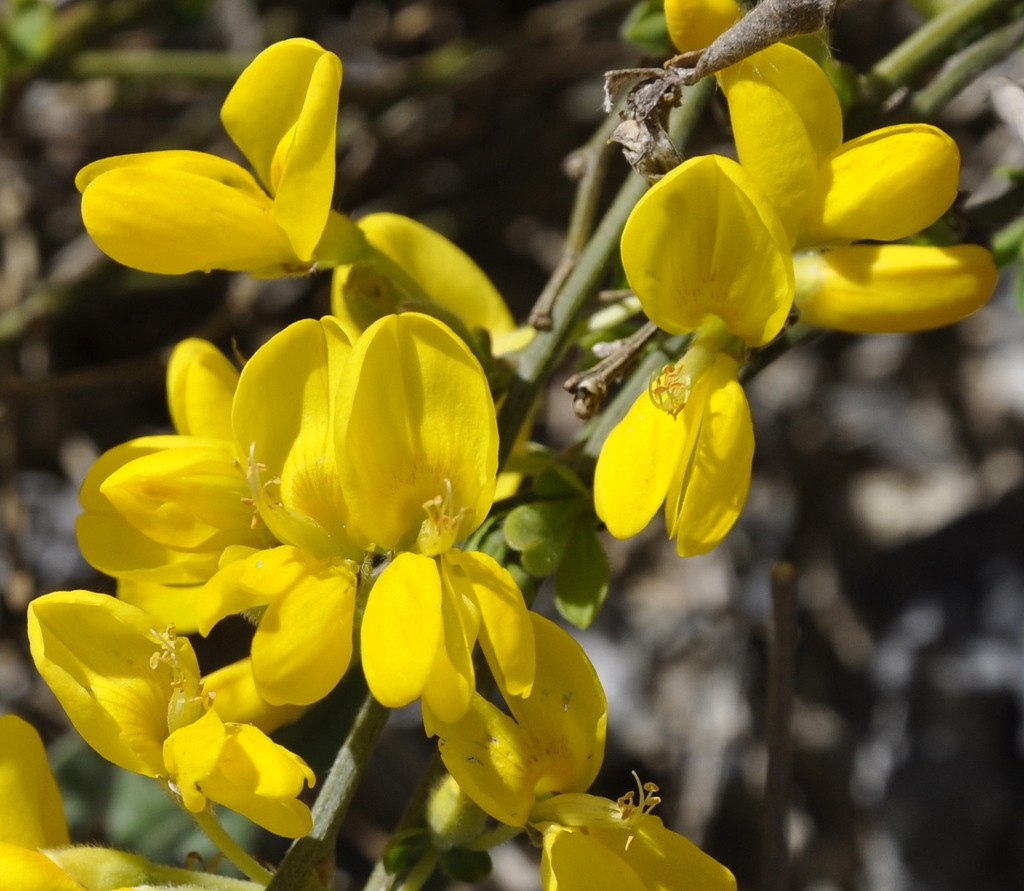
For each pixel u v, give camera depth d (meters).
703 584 0.18
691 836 0.17
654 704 0.18
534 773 0.09
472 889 0.17
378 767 0.17
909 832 0.18
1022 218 0.13
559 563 0.10
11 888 0.09
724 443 0.09
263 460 0.09
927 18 0.12
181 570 0.09
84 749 0.14
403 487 0.09
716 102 0.10
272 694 0.08
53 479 0.19
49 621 0.09
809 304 0.09
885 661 0.19
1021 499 0.19
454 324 0.10
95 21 0.18
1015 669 0.18
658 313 0.09
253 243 0.09
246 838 0.13
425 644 0.08
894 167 0.08
